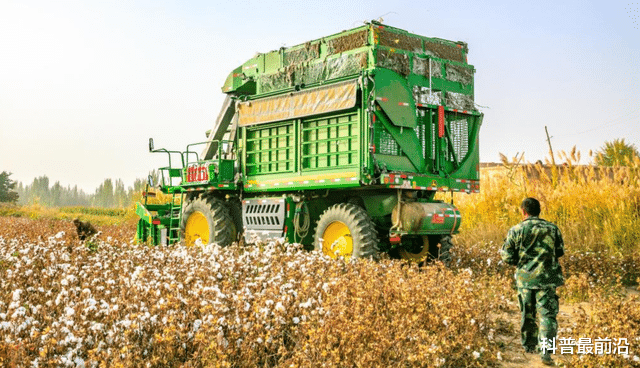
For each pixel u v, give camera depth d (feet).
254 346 16.14
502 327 23.34
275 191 39.19
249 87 42.45
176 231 47.93
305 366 14.88
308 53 36.88
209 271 22.44
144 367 14.06
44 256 26.45
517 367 18.66
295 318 17.10
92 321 15.46
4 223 69.77
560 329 21.95
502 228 43.98
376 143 32.35
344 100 33.19
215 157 48.47
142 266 24.75
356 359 15.43
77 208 159.84
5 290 20.63
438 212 32.86
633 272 34.09
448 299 20.61
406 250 36.78
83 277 22.02
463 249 37.83
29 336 14.62
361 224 32.45
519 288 19.70
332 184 34.30
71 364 13.14
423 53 34.73
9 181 339.57
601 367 17.58
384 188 33.65
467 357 18.52
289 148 37.65
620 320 20.36
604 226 38.17
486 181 47.83
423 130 34.50
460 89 36.09
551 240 19.20
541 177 45.50
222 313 16.46
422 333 17.21
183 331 15.71
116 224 81.82
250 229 40.22
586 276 30.19
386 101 32.53
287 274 23.56
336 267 26.00
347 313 17.61
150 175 49.57
